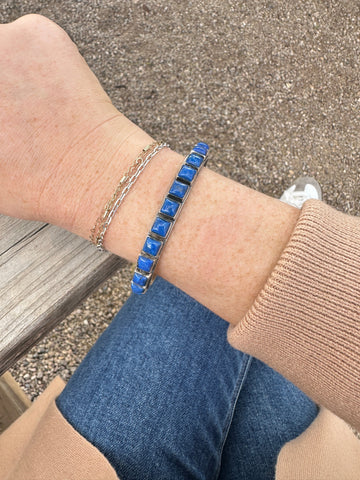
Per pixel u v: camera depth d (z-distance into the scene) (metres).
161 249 0.15
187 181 0.15
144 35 0.48
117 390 0.22
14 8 0.46
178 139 0.46
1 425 0.30
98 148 0.16
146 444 0.21
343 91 0.52
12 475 0.19
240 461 0.24
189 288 0.16
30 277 0.18
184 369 0.24
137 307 0.25
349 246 0.13
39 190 0.16
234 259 0.15
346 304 0.13
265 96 0.49
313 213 0.14
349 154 0.50
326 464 0.21
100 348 0.24
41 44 0.17
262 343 0.15
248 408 0.26
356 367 0.13
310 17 0.53
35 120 0.16
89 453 0.19
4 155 0.16
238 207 0.15
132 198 0.16
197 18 0.50
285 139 0.49
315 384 0.14
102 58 0.47
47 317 0.18
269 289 0.13
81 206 0.16
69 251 0.18
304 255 0.13
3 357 0.17
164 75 0.48
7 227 0.18
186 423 0.22
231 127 0.48
